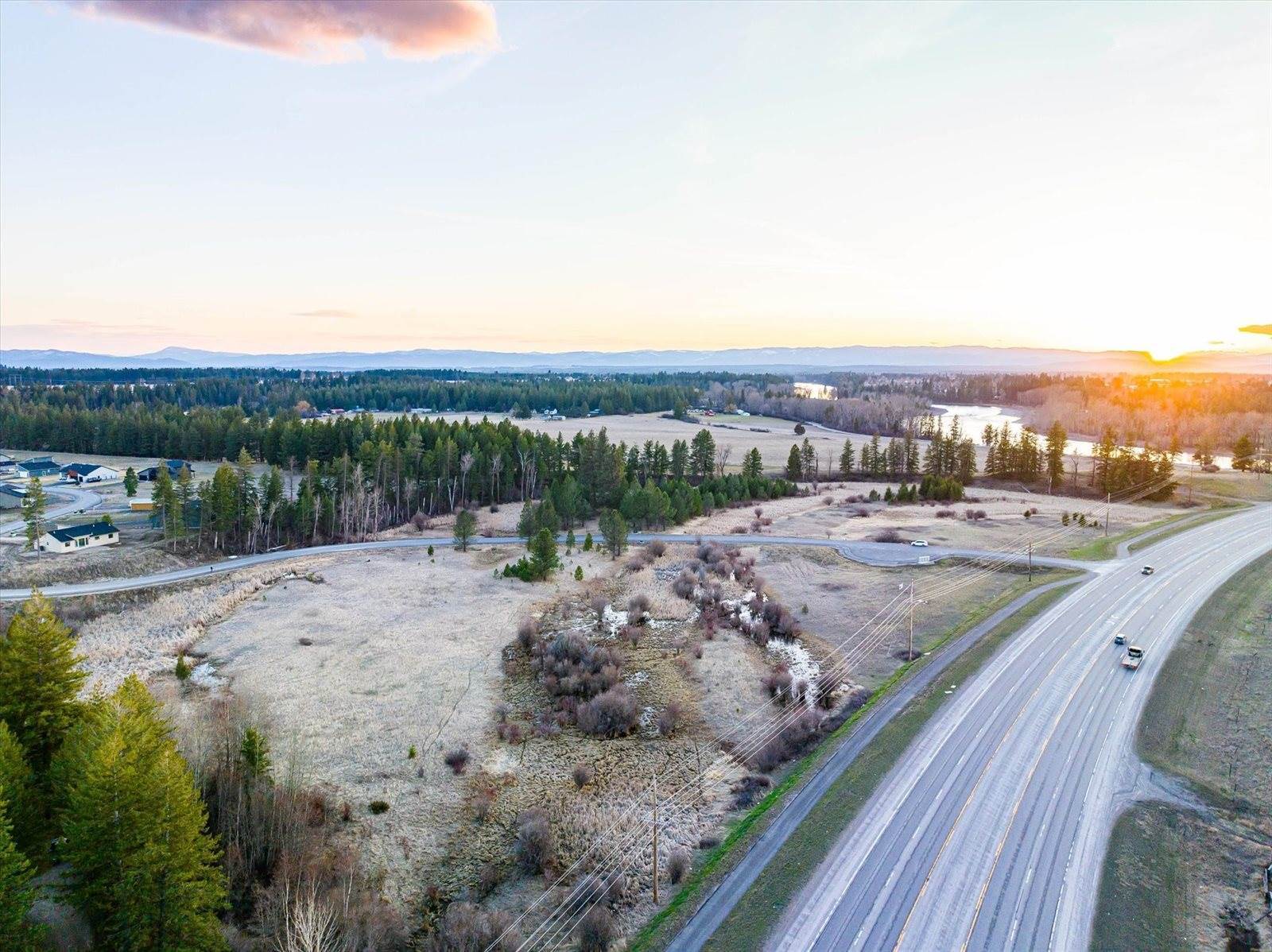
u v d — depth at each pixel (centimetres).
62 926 2889
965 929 2989
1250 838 3612
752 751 4791
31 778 3253
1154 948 2912
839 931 2988
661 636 6825
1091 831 3619
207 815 3173
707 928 3056
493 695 5547
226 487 9188
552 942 3186
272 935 2989
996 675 5359
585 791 4347
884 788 3991
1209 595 7025
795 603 7694
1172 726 4616
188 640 6384
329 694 5434
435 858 3750
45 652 3672
